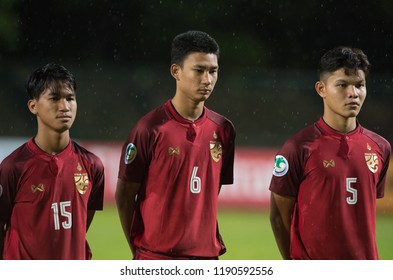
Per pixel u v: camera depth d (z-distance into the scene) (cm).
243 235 4634
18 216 2041
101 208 2169
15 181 2038
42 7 8012
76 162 2075
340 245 2077
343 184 2078
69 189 2055
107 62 8200
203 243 2112
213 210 2136
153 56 8231
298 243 2122
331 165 2080
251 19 8169
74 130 6300
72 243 2055
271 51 8206
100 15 8162
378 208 5562
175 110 2122
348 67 2019
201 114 2144
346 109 2033
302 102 6725
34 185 2036
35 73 2017
